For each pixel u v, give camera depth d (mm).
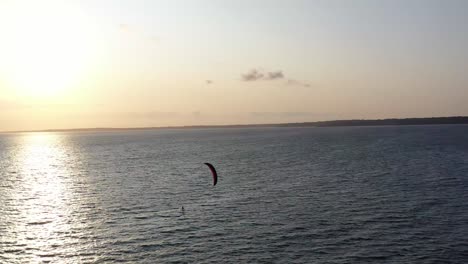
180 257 41156
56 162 138625
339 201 63625
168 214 57625
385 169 99375
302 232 48000
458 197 65062
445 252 41094
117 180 90062
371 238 45438
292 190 73562
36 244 45625
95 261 40594
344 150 160000
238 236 47031
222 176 92812
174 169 107562
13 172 111375
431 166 103375
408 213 55594
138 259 40875
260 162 121312
